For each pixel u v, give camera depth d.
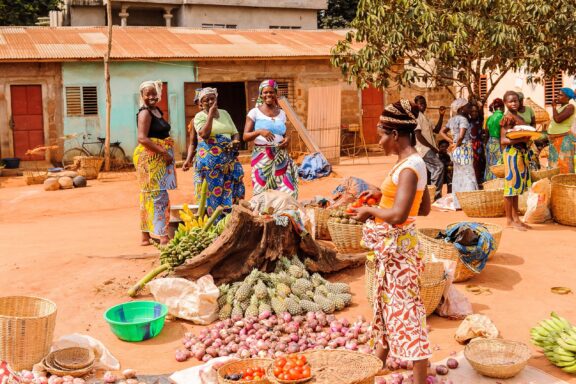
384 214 4.41
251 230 6.82
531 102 14.12
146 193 8.37
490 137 11.30
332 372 4.51
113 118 20.56
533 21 12.27
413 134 4.54
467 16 11.77
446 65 12.76
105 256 8.12
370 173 17.88
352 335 5.71
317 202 9.13
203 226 7.25
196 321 6.21
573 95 10.96
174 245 6.93
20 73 19.72
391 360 5.14
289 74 22.19
